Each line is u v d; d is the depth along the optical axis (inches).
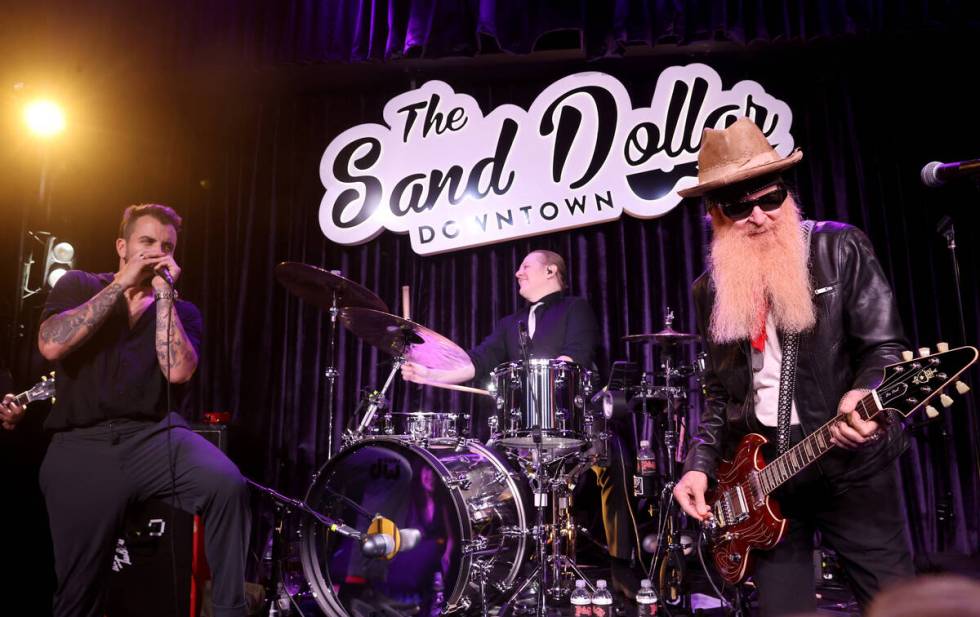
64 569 97.0
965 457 175.6
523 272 179.9
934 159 191.5
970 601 15.9
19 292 170.7
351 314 146.0
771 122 192.7
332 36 192.5
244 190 210.4
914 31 180.4
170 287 103.6
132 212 106.4
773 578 75.0
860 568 71.6
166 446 100.9
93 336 101.7
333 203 203.8
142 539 115.6
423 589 128.5
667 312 164.1
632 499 156.3
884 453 71.0
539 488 130.5
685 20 181.6
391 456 133.3
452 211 199.8
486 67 202.7
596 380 159.8
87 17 200.4
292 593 148.3
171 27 197.5
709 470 81.6
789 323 73.1
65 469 97.7
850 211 190.5
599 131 198.2
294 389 198.7
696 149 193.8
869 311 71.7
